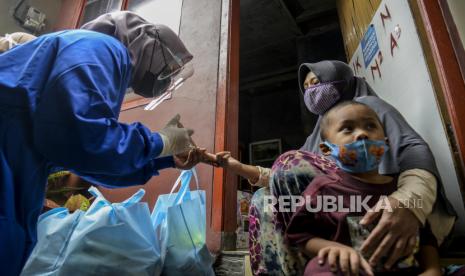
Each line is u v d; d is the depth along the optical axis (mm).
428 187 718
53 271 956
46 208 1521
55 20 3086
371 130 804
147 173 1076
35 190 724
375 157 771
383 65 1573
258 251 986
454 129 979
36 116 686
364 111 821
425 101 1188
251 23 4230
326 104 1240
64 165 717
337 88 1219
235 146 1790
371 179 797
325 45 4242
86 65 757
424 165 762
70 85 707
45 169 760
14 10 2695
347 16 2322
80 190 1833
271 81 5469
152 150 885
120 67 887
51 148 688
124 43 1026
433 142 1135
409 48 1303
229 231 1524
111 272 949
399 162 833
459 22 1010
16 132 691
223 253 1415
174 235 1119
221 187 1556
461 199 994
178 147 1034
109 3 2891
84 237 974
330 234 742
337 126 822
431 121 1147
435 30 1072
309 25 4301
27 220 704
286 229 801
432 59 1155
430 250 687
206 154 1207
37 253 983
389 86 1507
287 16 4090
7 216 644
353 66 2082
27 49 784
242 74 5434
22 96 696
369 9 1782
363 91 1240
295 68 5168
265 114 5781
